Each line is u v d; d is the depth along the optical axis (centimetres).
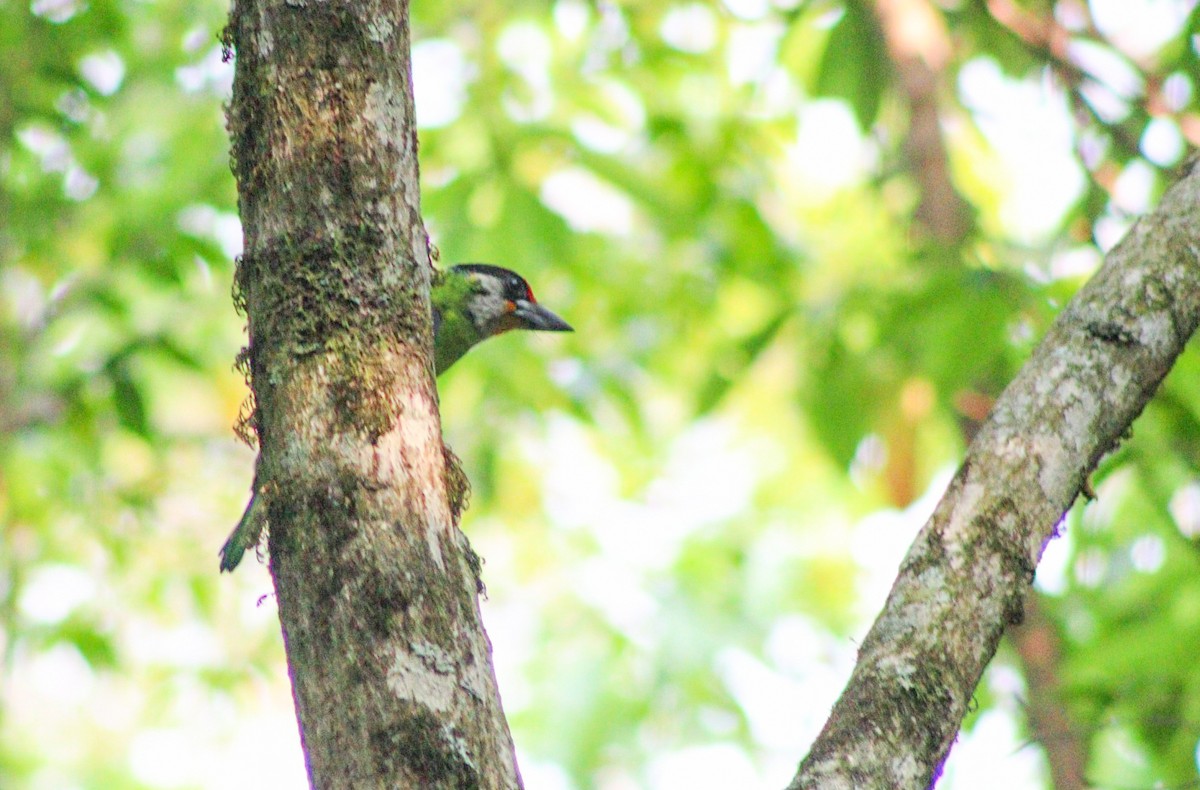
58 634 1313
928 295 907
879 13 1098
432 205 1191
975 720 841
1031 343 902
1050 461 426
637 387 1427
